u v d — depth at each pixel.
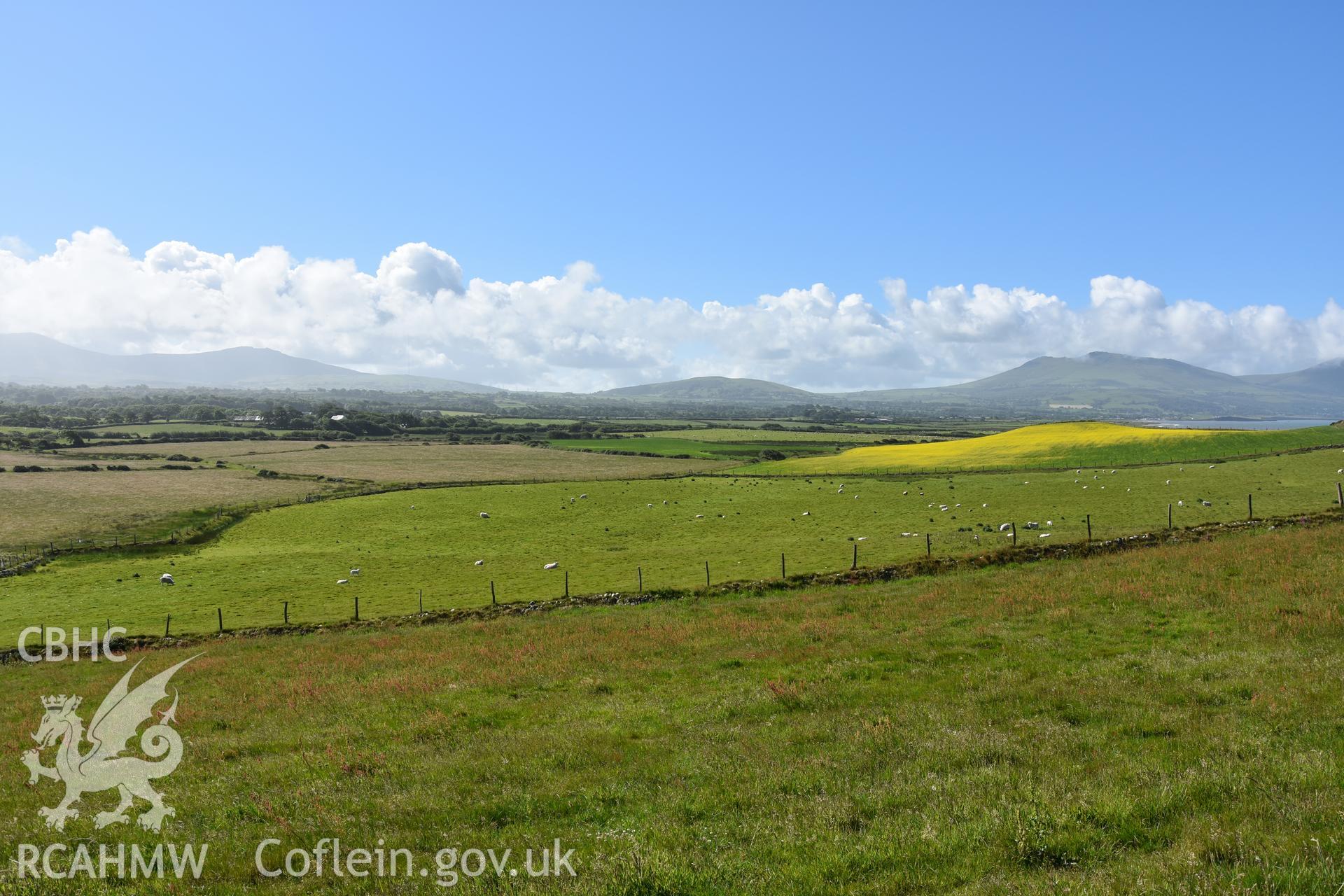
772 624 28.28
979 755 12.70
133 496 99.88
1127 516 55.69
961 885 8.43
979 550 41.81
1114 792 10.34
